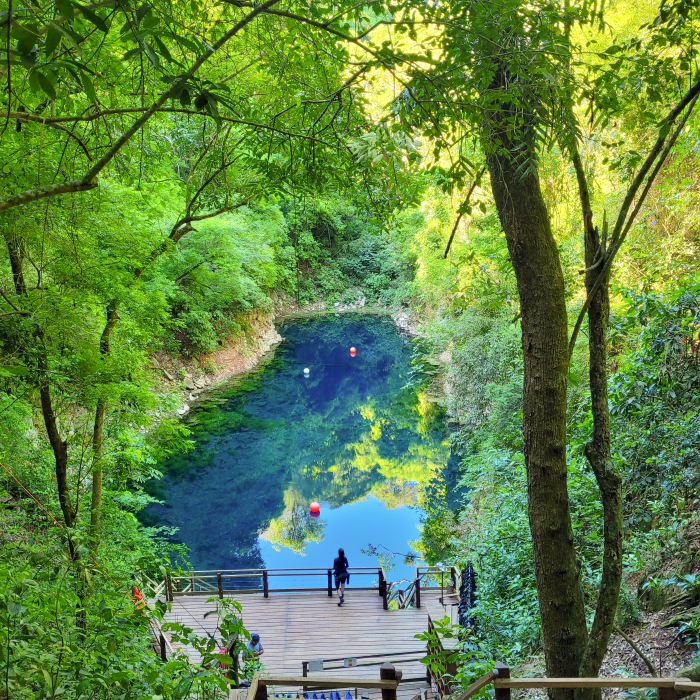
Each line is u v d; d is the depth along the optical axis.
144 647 3.48
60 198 5.61
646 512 5.90
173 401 9.20
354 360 28.98
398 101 2.54
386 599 9.68
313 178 4.01
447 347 22.25
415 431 19.94
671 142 3.11
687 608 4.86
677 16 2.92
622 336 6.04
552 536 3.73
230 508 15.05
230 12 4.50
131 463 8.81
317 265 41.56
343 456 18.28
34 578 2.91
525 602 6.45
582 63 2.67
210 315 23.39
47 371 5.60
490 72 2.35
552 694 3.71
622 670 4.55
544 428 3.72
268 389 24.25
